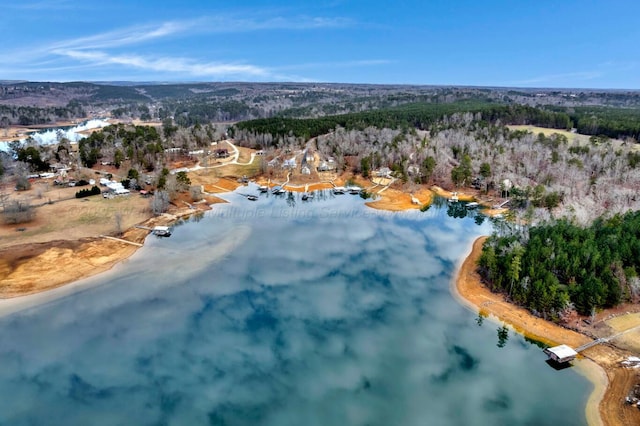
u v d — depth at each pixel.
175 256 99.56
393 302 81.25
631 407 53.47
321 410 55.59
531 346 67.62
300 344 68.88
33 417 53.91
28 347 66.75
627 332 66.94
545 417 53.56
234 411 55.41
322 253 104.69
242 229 120.25
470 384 59.81
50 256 92.62
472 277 89.38
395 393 58.41
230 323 74.19
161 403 56.56
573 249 80.44
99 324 72.94
